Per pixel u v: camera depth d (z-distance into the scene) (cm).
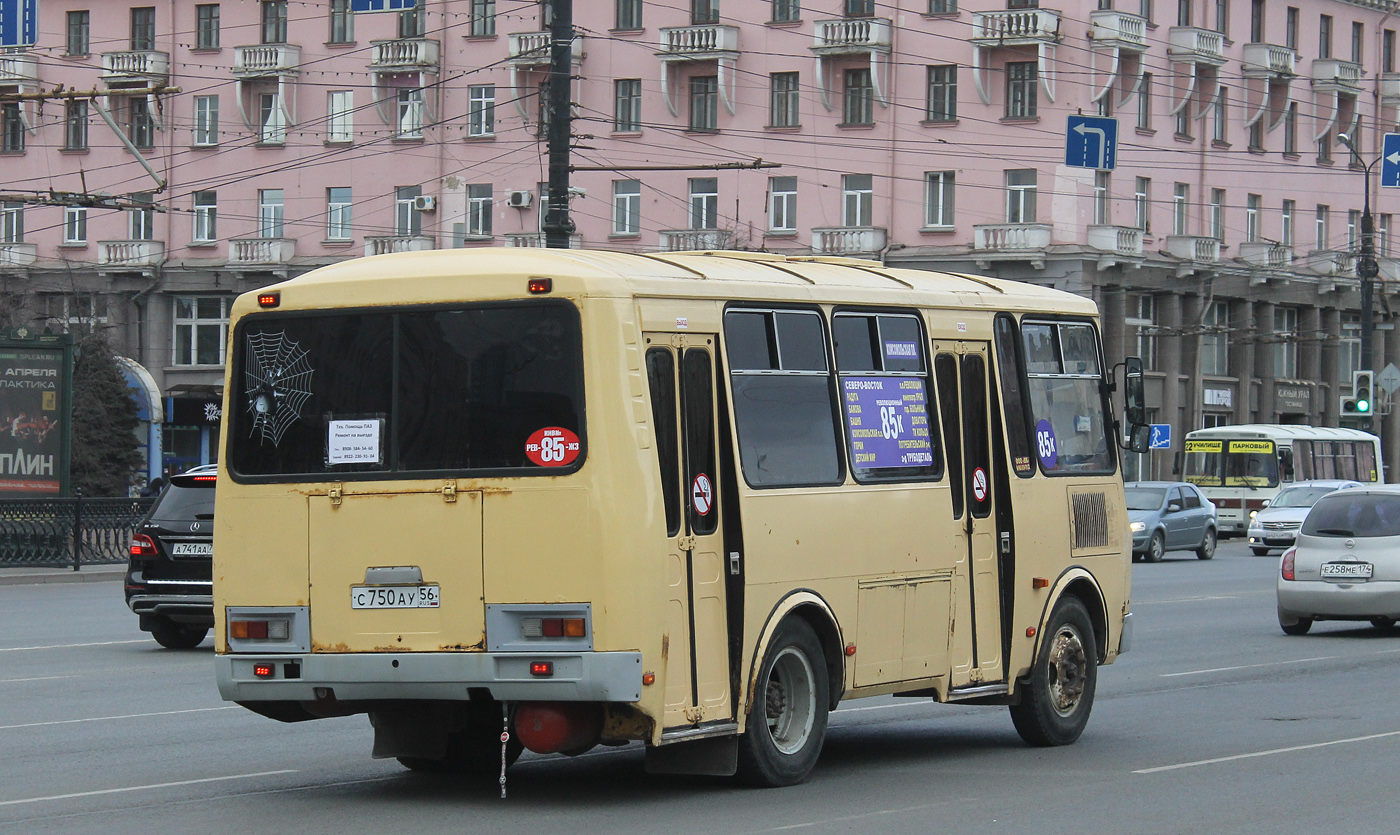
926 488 1330
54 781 1246
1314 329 7488
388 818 1098
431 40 6612
